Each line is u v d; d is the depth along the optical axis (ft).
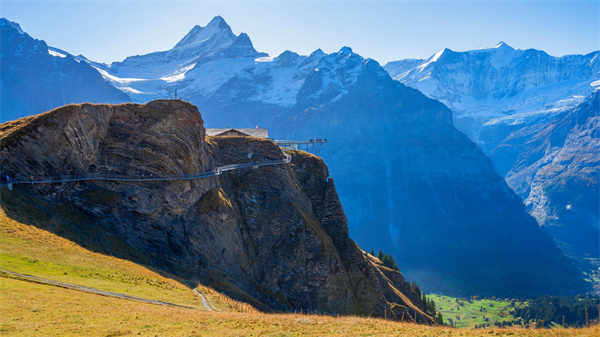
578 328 134.31
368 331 141.69
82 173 288.71
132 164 310.04
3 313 123.34
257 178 418.51
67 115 285.84
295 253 378.12
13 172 248.32
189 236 314.55
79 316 132.87
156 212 303.07
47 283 162.09
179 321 143.74
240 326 145.28
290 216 396.78
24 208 231.09
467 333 135.85
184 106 372.38
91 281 181.98
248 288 337.31
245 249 368.27
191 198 330.75
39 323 121.19
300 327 147.13
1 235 192.13
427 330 143.64
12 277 157.28
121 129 326.24
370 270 421.18
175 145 341.00
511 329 137.28
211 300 220.84
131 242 281.13
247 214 393.70
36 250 192.95
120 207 288.71
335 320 162.09
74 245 223.30
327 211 460.96
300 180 481.87
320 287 367.25
